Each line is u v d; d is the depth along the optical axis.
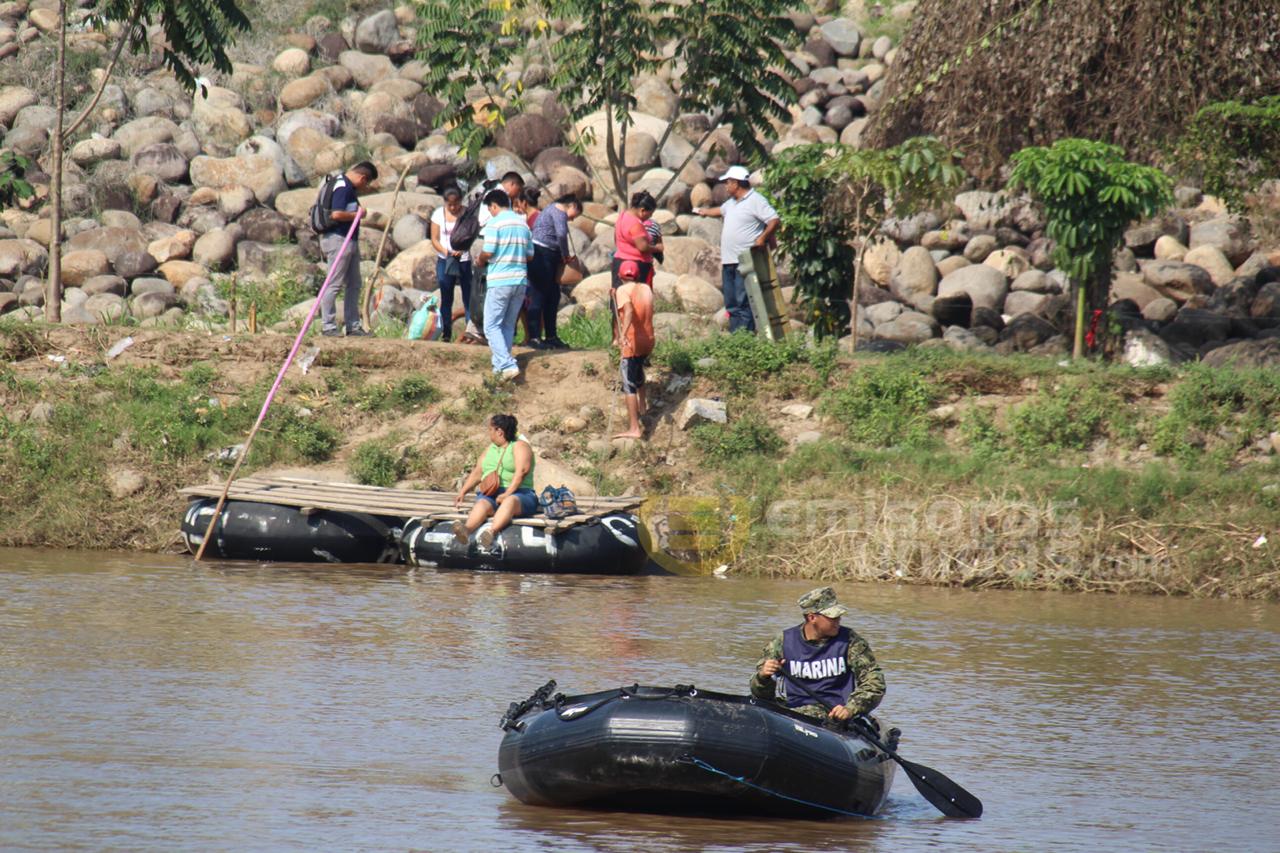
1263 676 42.69
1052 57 75.19
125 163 104.31
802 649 29.95
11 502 63.50
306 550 59.16
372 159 109.00
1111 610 53.88
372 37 121.00
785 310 73.06
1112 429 66.50
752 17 85.94
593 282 90.75
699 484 65.25
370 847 24.81
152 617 46.16
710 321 85.31
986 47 77.25
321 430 67.81
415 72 118.25
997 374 68.81
